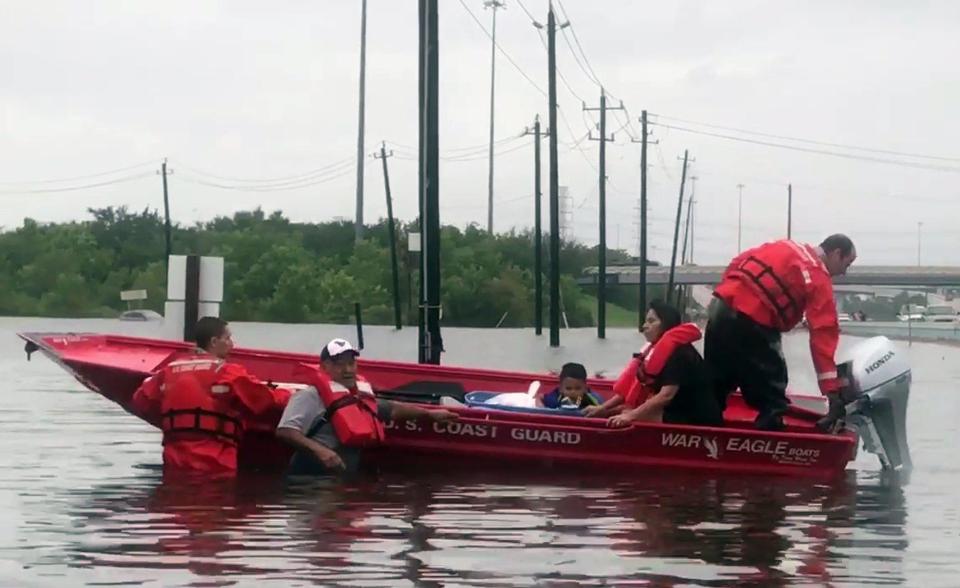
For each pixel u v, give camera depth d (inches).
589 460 431.5
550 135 1937.7
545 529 328.2
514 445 429.7
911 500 394.6
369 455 431.5
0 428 581.0
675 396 440.8
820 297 442.0
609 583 267.9
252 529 320.8
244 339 2021.4
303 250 3056.1
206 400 416.8
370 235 3193.9
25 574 269.0
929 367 1653.5
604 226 2341.3
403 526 328.5
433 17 875.4
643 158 2486.5
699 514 357.4
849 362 462.6
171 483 396.5
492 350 1861.5
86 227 3161.9
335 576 269.7
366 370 525.3
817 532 333.4
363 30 2896.2
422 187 874.1
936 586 272.4
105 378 455.2
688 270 3225.9
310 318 2947.8
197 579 265.3
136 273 3065.9
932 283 3090.6
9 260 3058.6
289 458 429.7
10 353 1523.1
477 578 270.1
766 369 445.7
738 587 267.3
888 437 464.4
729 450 434.9
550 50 1937.7
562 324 3213.6
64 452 487.2
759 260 446.6
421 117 877.2
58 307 2999.5
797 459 438.9
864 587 270.4
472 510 355.9
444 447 428.8
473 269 3105.3
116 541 303.6
